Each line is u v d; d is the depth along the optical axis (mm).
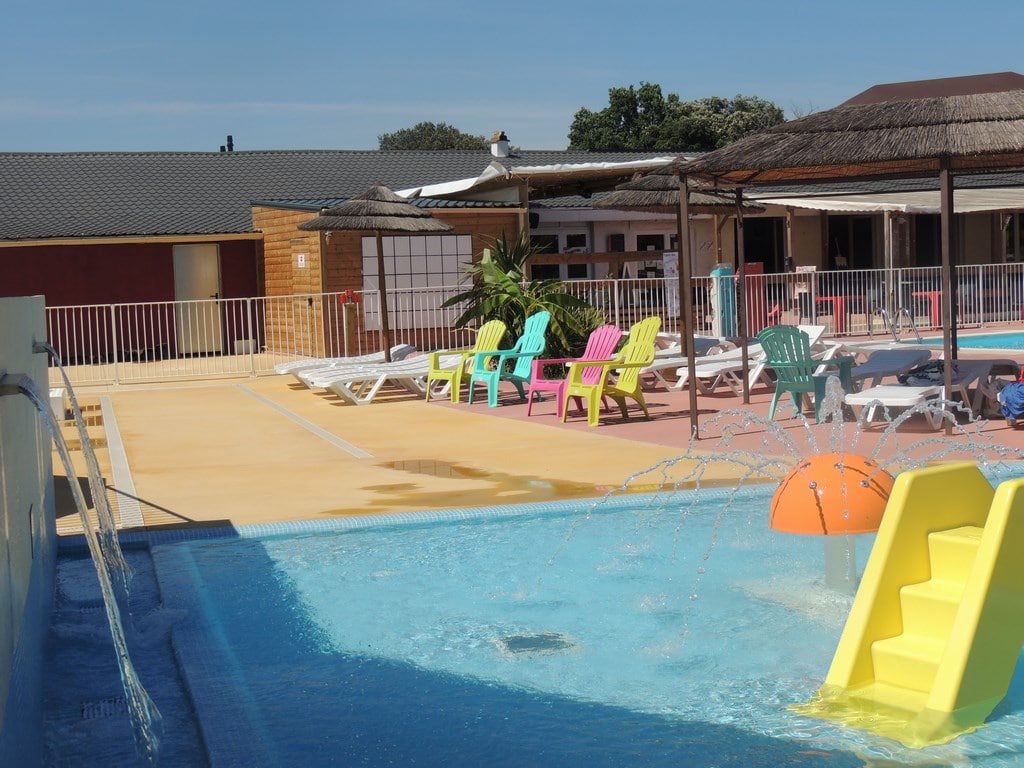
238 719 4633
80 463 11336
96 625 6082
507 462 10500
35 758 4090
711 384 15508
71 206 28266
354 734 4488
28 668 4191
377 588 6625
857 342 21703
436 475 9938
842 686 4707
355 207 17859
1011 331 23766
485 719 4625
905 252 34062
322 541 7742
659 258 24984
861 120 10781
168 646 5762
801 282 23469
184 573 7012
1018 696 4598
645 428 12344
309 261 23062
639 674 5109
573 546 7414
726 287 19562
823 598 6156
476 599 6363
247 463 11016
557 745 4328
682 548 7277
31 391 4133
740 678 4996
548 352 18016
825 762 4043
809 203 26844
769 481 8945
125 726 4688
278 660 5414
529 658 5379
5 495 3887
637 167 21703
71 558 7527
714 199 17219
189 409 15820
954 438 10578
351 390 17594
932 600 4695
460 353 17422
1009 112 10219
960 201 27781
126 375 21391
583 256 24531
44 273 25547
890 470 8992
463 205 23203
